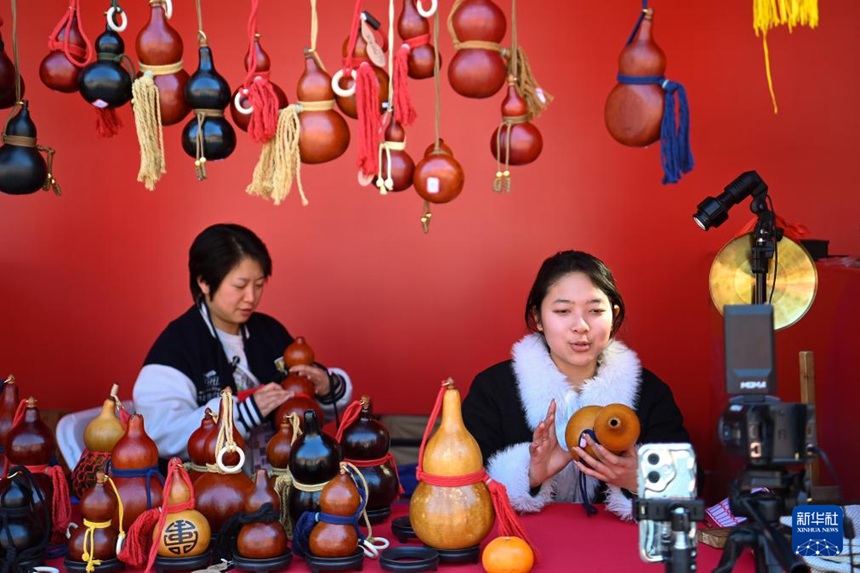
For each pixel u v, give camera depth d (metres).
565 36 4.07
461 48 2.22
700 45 4.03
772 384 1.62
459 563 2.00
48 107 4.12
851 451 2.95
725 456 3.73
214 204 4.17
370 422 2.31
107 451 2.34
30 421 2.19
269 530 1.97
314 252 4.19
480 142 4.12
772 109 4.02
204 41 2.25
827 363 3.16
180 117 2.29
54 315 4.19
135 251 4.18
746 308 1.63
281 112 2.18
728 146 4.04
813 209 4.02
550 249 4.13
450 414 2.03
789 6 2.09
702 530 2.15
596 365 2.75
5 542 2.01
